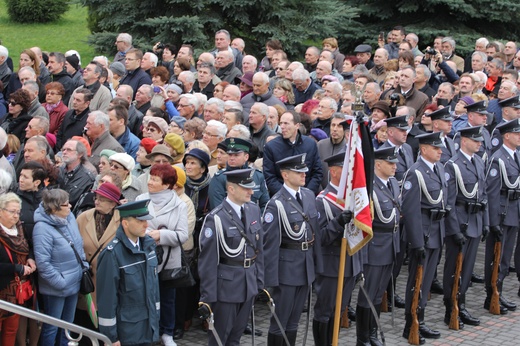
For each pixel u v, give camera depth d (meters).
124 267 7.44
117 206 7.93
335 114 10.93
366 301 9.27
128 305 7.48
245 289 7.91
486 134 12.38
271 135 11.04
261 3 18.83
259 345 9.41
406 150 10.98
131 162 9.05
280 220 8.34
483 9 20.61
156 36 18.64
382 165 9.34
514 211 11.22
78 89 11.73
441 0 20.14
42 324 8.10
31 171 8.16
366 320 9.27
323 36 19.73
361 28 21.31
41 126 10.40
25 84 11.63
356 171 8.41
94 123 10.28
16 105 11.43
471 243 10.49
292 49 19.41
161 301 9.02
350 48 21.67
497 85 15.51
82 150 9.38
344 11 20.03
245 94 13.34
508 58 17.39
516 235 11.64
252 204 8.17
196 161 9.48
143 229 7.48
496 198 11.03
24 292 7.79
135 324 7.50
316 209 8.66
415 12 21.28
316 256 8.61
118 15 19.09
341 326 10.11
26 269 7.73
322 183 11.05
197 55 18.30
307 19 19.56
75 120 11.65
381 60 15.79
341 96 12.98
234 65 15.03
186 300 9.50
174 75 14.48
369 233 8.34
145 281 7.56
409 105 13.31
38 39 27.38
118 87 13.27
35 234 7.86
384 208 9.29
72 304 8.20
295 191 8.52
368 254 9.30
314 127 11.98
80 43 26.88
